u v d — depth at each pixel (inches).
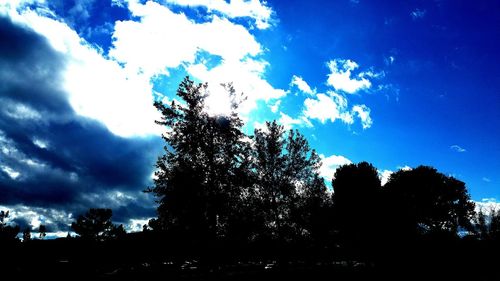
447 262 744.3
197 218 725.3
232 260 1027.3
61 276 1111.6
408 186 1547.7
